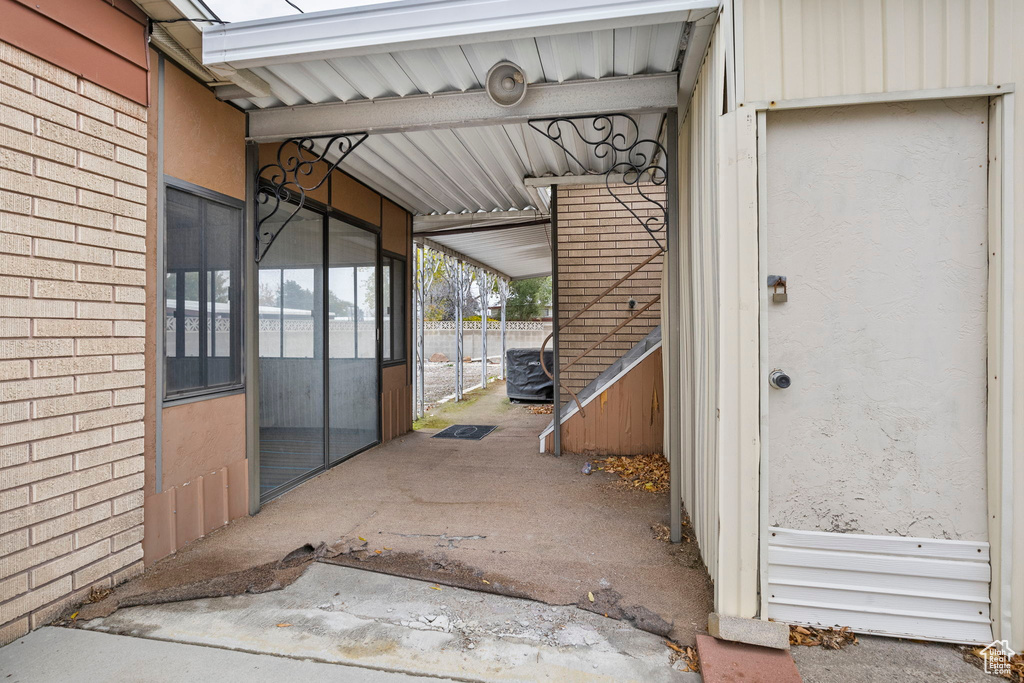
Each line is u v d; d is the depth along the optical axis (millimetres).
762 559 2098
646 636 2131
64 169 2250
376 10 2467
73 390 2293
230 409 3334
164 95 2797
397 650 2035
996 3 1940
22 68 2084
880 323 2074
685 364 3420
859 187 2076
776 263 2123
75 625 2188
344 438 5027
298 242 4266
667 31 2521
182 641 2084
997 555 1981
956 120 2012
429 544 3004
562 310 5816
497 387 12414
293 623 2217
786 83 2057
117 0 2500
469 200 5988
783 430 2129
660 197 5680
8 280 2037
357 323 5301
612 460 5020
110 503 2475
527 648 2049
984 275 2010
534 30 2348
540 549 2936
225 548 2941
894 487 2070
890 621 2061
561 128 3727
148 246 2699
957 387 2031
